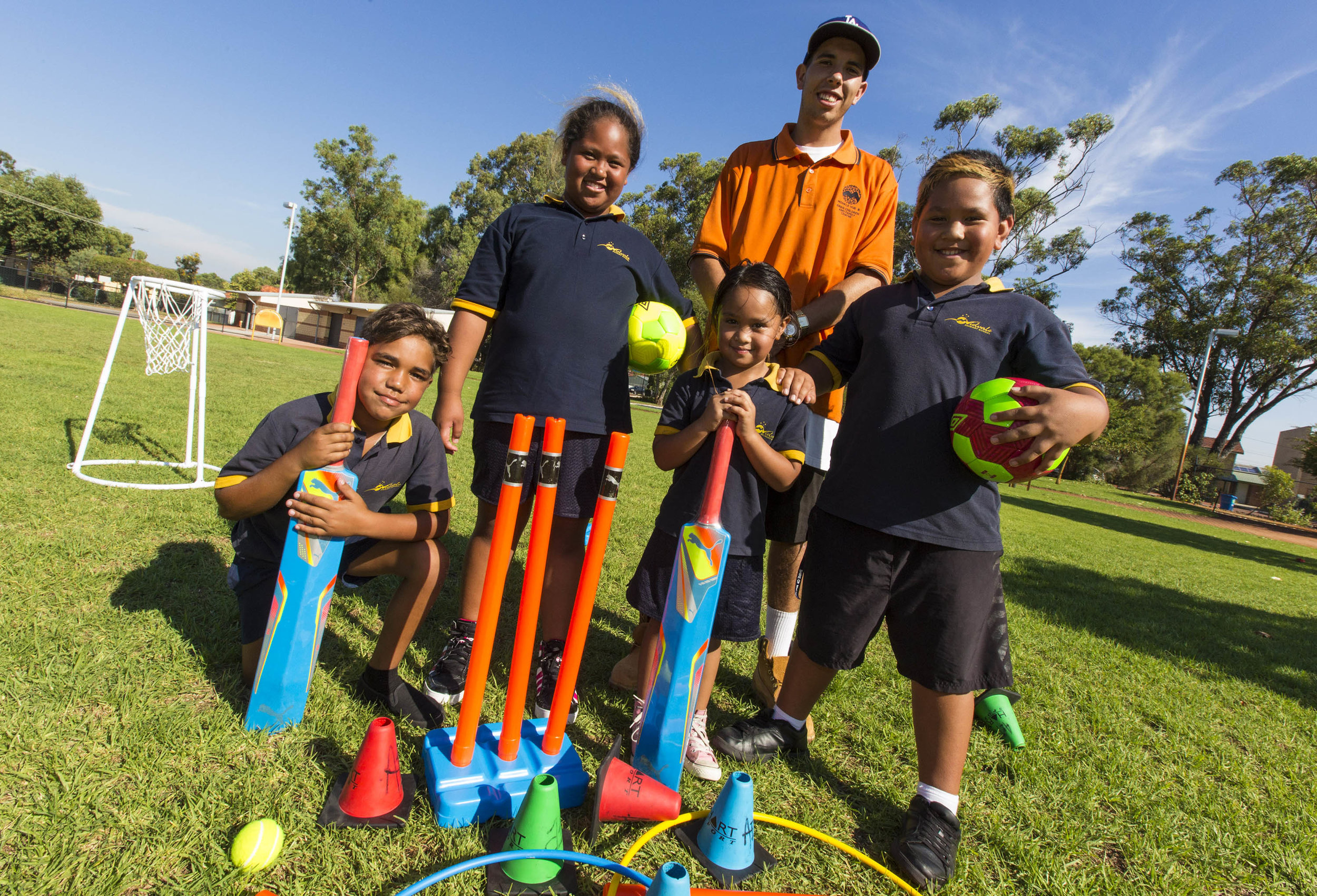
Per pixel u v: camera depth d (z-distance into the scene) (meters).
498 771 1.66
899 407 1.86
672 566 1.98
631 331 2.42
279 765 1.68
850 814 1.89
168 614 2.39
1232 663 4.07
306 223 40.28
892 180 2.65
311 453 1.70
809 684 2.07
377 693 1.99
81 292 47.19
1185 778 2.35
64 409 5.94
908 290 2.00
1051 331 1.81
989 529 1.79
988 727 2.49
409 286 41.50
